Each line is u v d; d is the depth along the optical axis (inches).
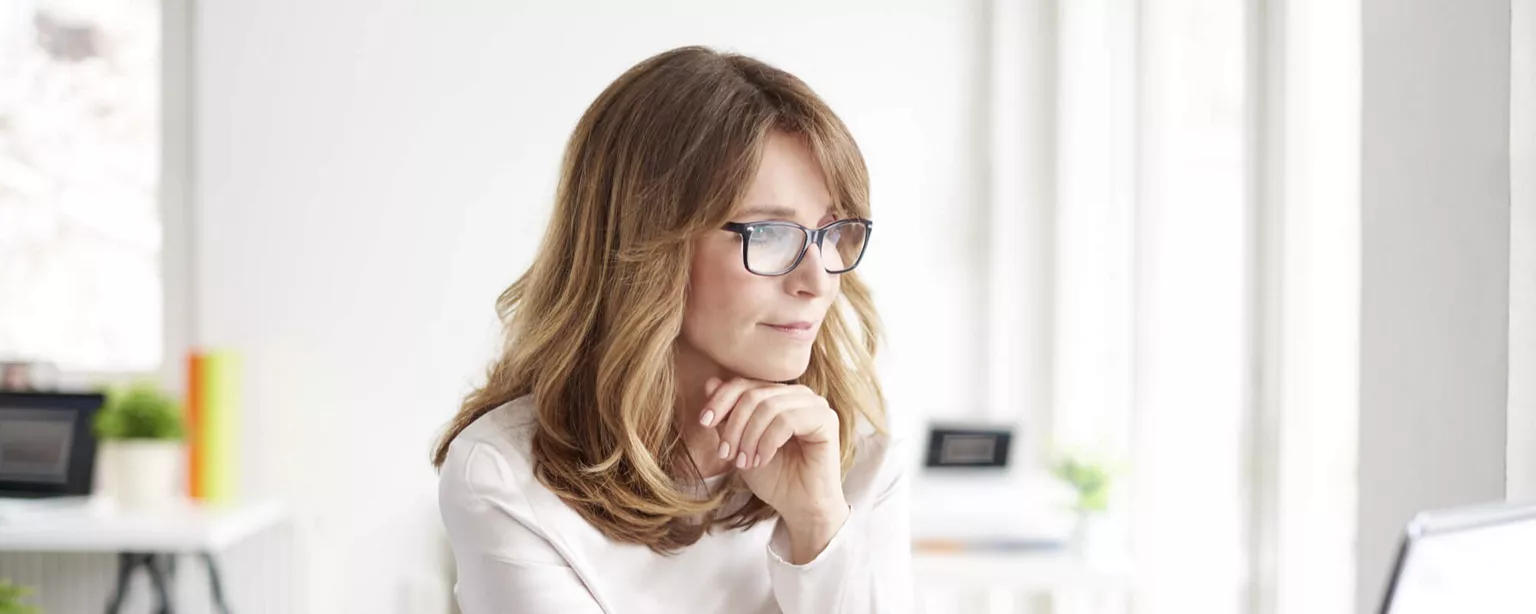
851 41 145.3
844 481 49.3
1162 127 109.4
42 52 147.6
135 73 147.6
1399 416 59.0
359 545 146.2
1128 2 119.6
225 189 145.3
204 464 137.9
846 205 44.2
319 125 145.4
